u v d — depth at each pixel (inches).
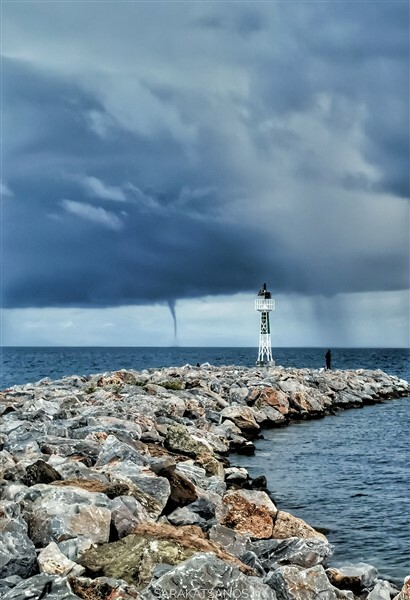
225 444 1059.3
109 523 474.0
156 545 429.7
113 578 399.9
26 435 777.6
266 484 817.5
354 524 658.8
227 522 579.2
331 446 1127.0
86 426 888.3
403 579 515.2
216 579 368.5
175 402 1207.6
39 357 7377.0
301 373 2223.2
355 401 1886.1
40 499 491.8
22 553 413.4
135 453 706.8
